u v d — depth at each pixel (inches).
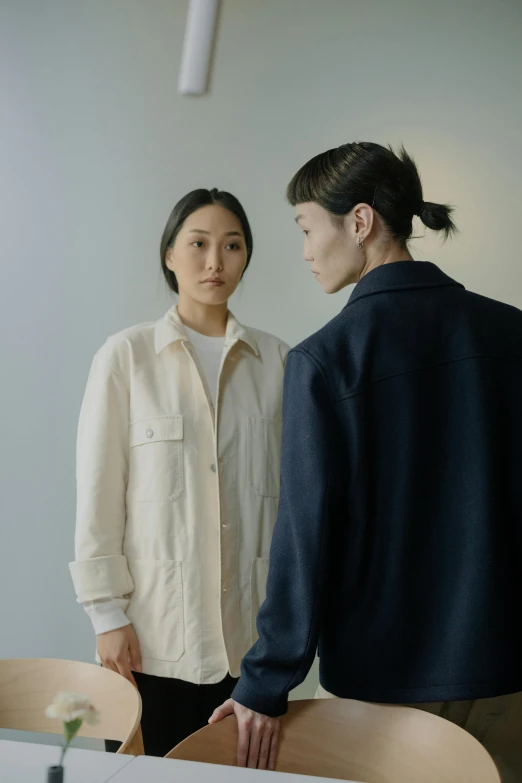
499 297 102.7
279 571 49.4
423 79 104.2
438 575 48.4
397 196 53.7
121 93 105.7
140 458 77.2
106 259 104.7
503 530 48.3
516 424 50.6
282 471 50.7
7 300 105.7
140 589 76.1
